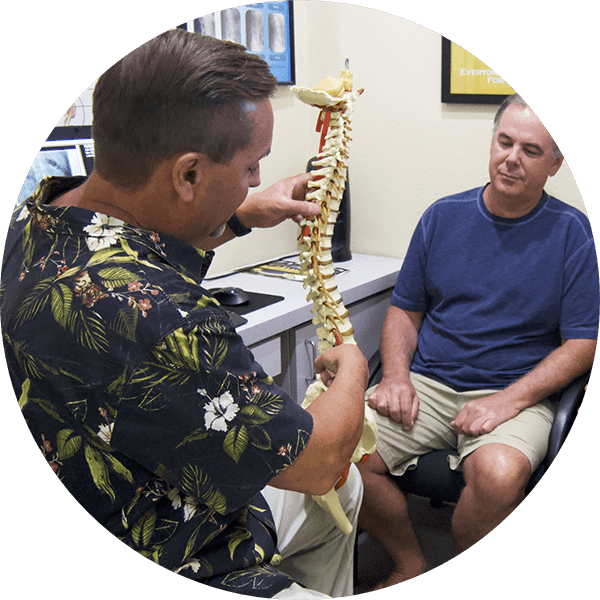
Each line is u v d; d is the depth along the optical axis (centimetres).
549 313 138
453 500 135
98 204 83
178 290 77
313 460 83
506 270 140
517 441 129
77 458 80
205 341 75
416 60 157
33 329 76
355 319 155
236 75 79
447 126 157
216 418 76
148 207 82
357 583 130
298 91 107
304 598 87
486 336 140
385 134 165
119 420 74
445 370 142
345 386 90
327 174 109
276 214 112
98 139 80
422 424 140
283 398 80
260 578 89
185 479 78
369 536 138
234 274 167
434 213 148
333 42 162
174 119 77
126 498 80
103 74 80
